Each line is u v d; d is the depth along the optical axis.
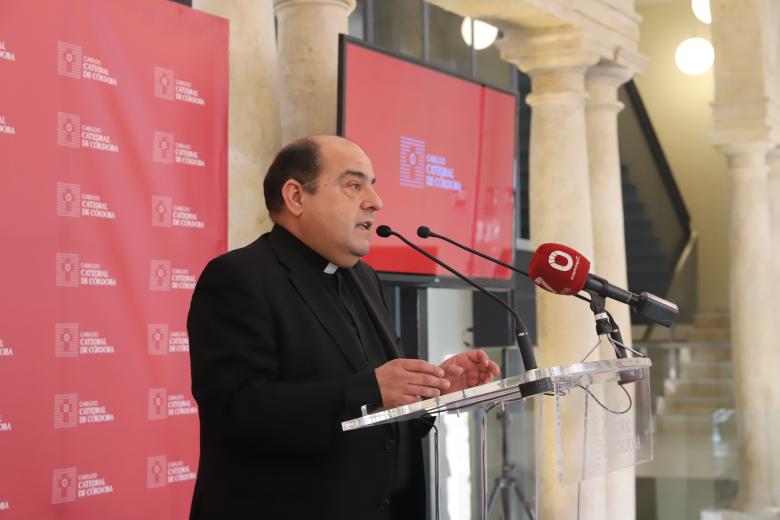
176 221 4.29
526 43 7.36
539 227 7.53
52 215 3.82
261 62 4.88
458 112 6.51
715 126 10.05
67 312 3.86
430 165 6.26
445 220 6.41
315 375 2.75
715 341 14.33
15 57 3.73
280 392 2.57
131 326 4.09
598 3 7.48
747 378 10.30
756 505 8.83
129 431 4.06
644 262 14.72
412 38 8.50
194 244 4.36
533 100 7.50
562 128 7.46
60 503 3.80
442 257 6.39
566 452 2.54
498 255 6.93
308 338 2.77
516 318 2.83
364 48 5.62
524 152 11.46
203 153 4.41
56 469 3.79
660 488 9.37
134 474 4.07
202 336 2.71
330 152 2.90
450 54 9.04
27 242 3.74
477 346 8.80
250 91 4.84
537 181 7.54
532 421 8.78
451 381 2.88
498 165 6.93
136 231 4.13
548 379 2.41
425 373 2.60
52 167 3.83
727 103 10.00
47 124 3.82
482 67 9.57
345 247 2.88
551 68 7.40
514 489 8.15
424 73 6.18
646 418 3.06
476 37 9.43
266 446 2.57
